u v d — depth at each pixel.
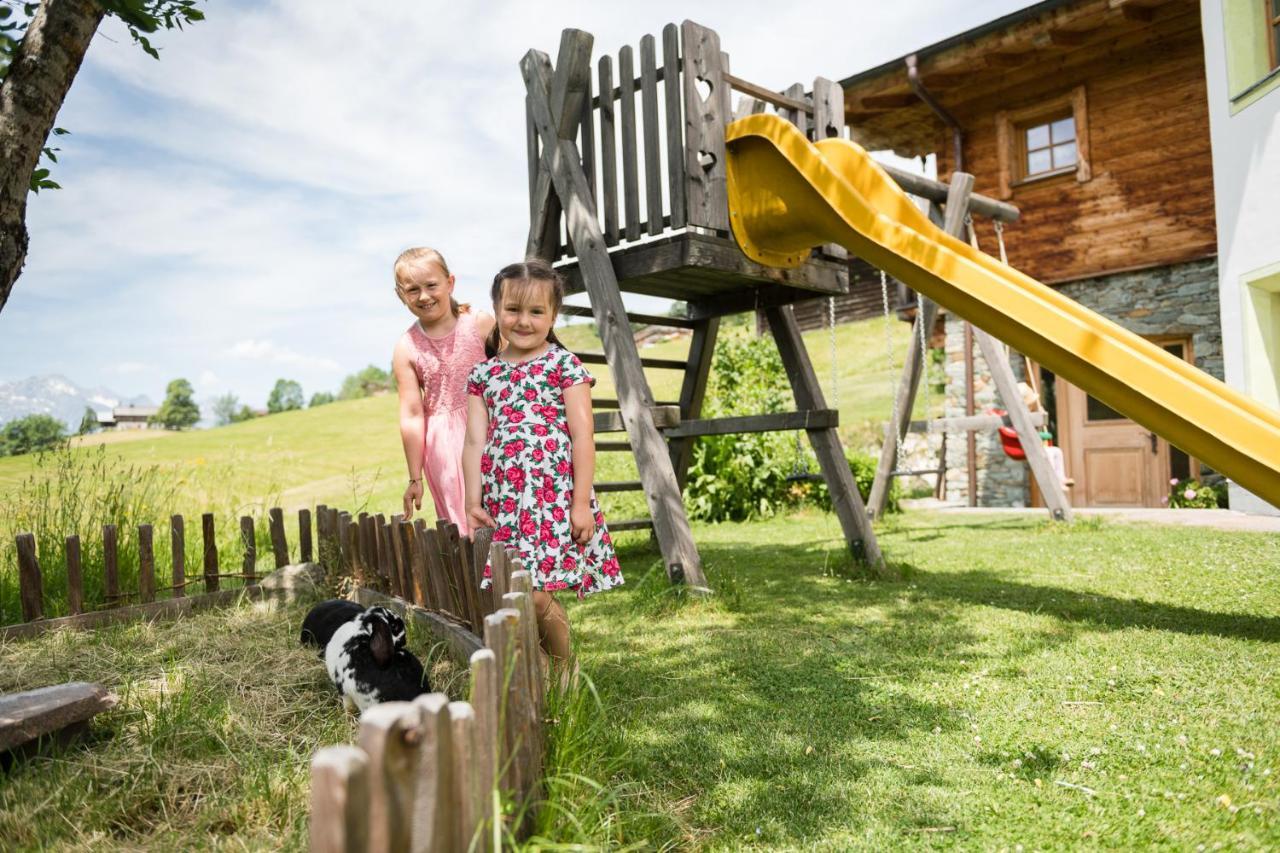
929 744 2.38
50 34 2.91
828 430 5.55
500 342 3.45
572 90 5.00
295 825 1.84
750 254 5.08
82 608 4.00
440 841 1.04
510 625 1.58
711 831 1.90
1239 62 8.02
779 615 4.11
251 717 2.54
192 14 3.44
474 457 2.99
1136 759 2.21
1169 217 10.16
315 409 36.94
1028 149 11.64
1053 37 10.09
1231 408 3.49
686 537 4.58
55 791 1.97
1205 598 4.18
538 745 1.87
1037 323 3.99
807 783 2.13
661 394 19.97
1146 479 10.70
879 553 5.43
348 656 2.59
